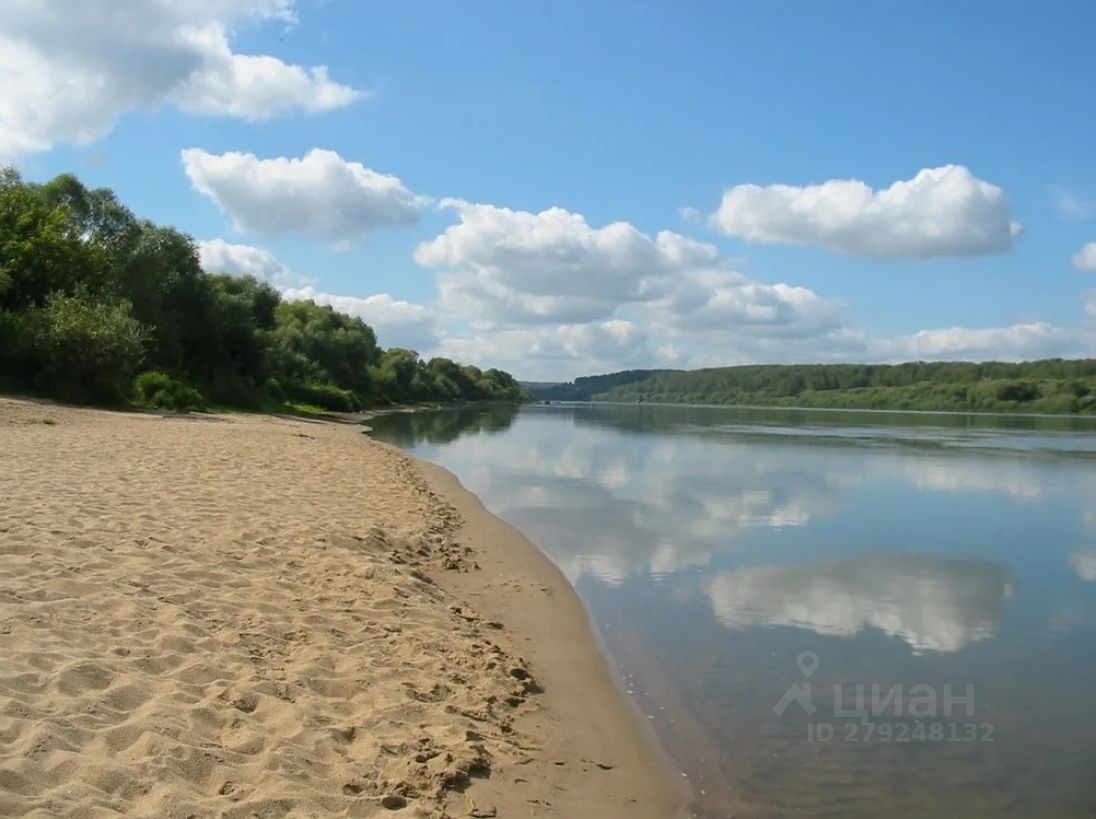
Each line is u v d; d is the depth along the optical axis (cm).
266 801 458
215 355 5394
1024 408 12838
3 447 1797
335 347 8244
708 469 3022
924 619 1097
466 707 680
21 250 3997
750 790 611
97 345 3600
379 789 511
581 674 827
